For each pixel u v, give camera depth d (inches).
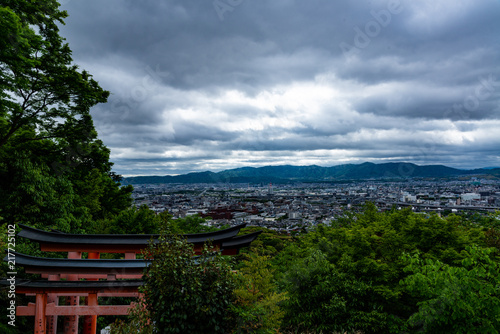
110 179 1243.2
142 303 214.7
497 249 315.9
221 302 196.1
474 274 198.5
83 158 796.0
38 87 585.0
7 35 430.0
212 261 216.8
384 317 270.5
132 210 785.6
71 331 308.7
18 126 607.8
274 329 213.0
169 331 188.2
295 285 309.1
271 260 469.7
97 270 293.7
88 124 693.9
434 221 335.3
